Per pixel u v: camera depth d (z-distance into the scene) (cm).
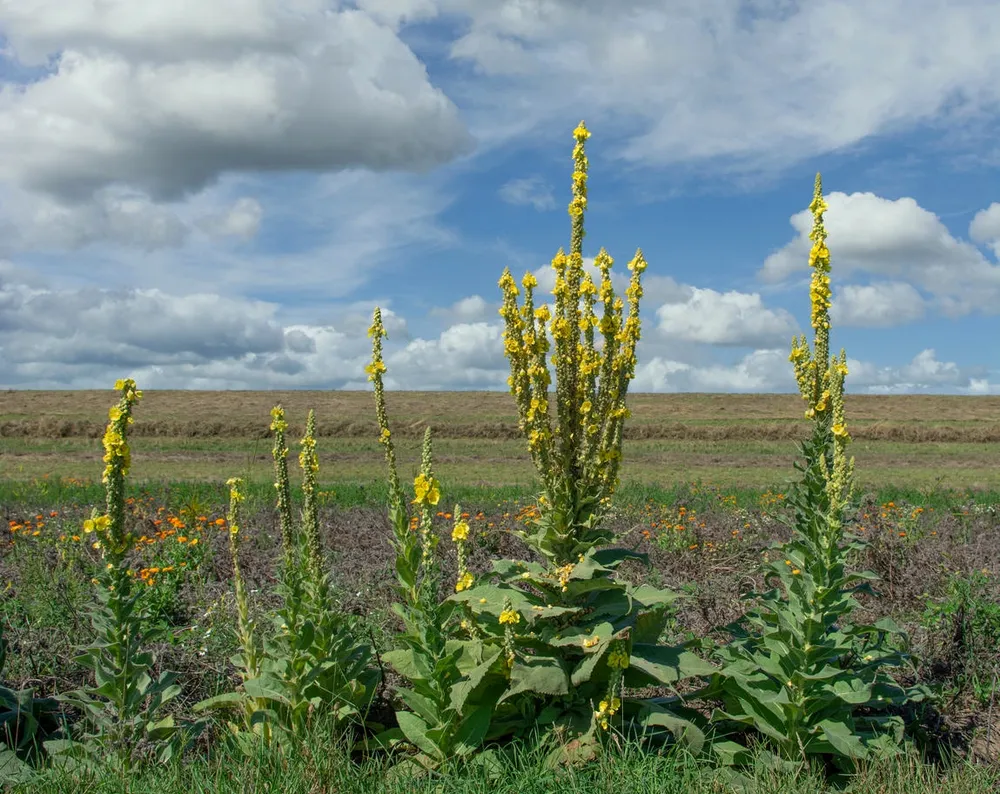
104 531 451
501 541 1124
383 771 446
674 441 3997
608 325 482
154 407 5466
